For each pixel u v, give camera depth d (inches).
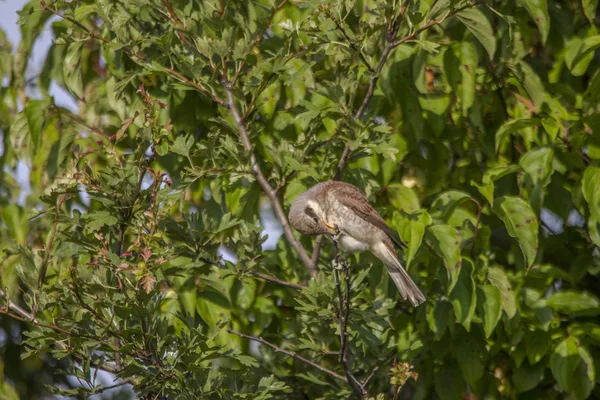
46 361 593.6
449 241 436.8
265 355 506.9
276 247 510.0
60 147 504.1
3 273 510.0
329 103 483.5
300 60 484.4
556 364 462.0
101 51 504.1
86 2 506.3
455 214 474.9
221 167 473.4
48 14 510.3
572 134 476.1
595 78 452.8
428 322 473.7
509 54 492.7
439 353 485.1
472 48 470.6
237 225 498.9
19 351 581.3
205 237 437.7
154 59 462.3
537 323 466.0
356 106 496.4
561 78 514.3
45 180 508.4
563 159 485.1
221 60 439.2
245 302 493.4
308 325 441.4
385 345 472.1
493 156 504.7
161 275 395.9
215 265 450.9
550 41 514.3
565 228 508.1
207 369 395.2
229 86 445.4
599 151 470.6
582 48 463.2
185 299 485.1
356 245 456.8
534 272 474.3
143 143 405.7
